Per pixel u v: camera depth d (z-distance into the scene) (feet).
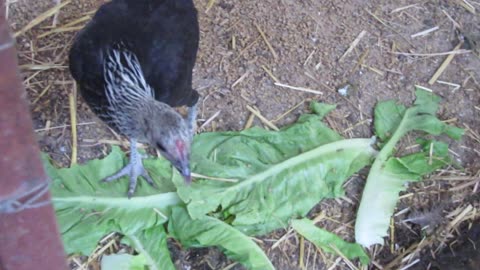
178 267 3.43
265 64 3.88
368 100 3.87
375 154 3.69
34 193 2.27
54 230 2.39
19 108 2.16
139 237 3.41
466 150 3.83
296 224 3.49
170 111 3.11
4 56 2.10
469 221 3.67
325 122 3.77
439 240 3.62
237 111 3.77
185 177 3.04
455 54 4.04
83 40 3.35
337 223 3.60
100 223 3.36
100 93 3.31
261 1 4.03
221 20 3.96
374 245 3.58
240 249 3.34
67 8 3.95
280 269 3.46
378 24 4.07
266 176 3.52
